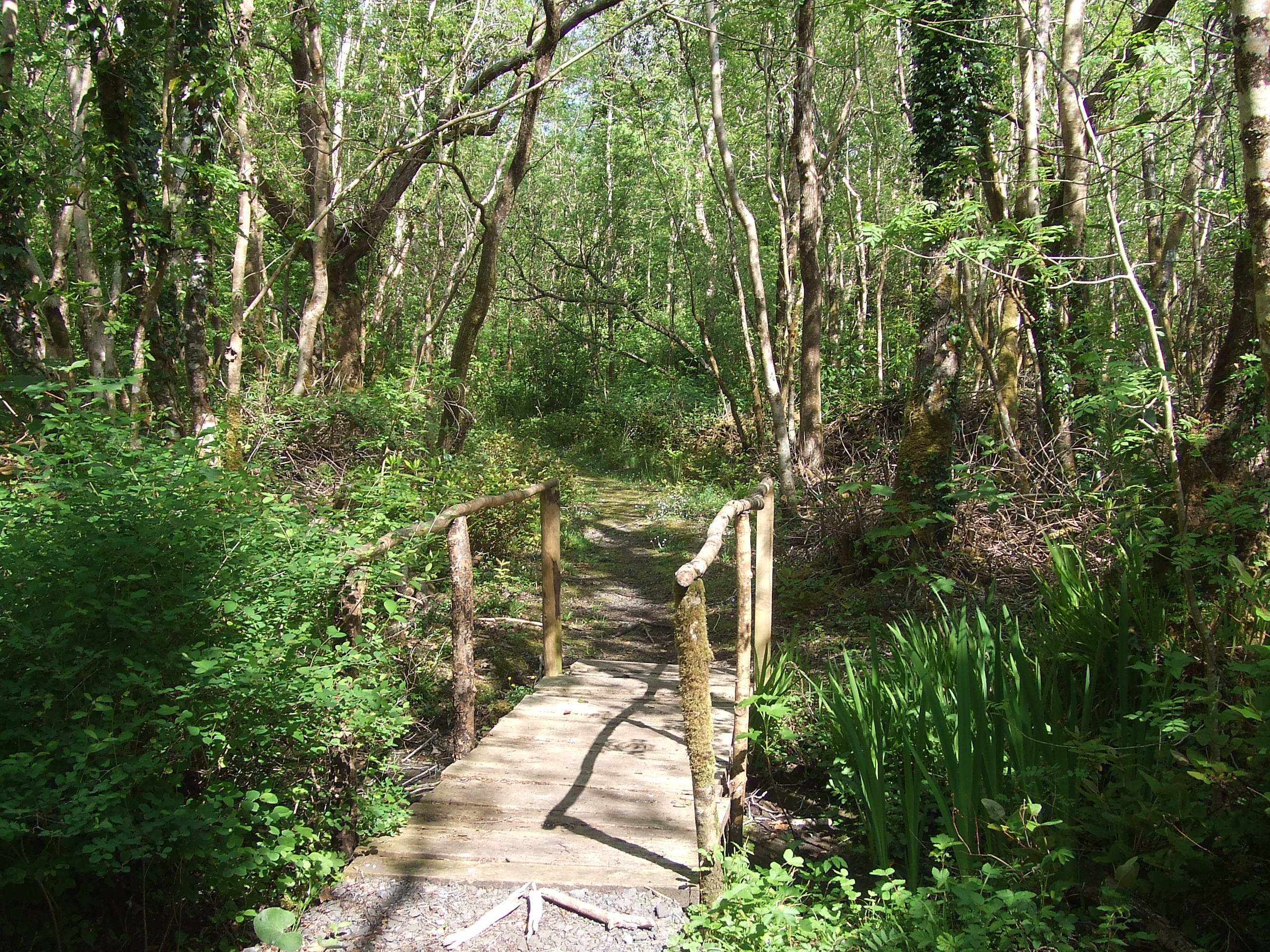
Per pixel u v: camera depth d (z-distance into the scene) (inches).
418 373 423.5
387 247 658.2
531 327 1034.7
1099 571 243.4
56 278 348.8
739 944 112.4
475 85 438.6
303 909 120.6
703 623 119.5
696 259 930.1
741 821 151.7
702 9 544.4
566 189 1026.1
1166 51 202.4
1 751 114.7
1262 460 202.5
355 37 583.2
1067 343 299.1
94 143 254.1
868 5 302.8
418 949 113.0
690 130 739.4
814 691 198.7
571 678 218.5
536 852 133.1
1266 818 123.9
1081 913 129.3
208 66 256.2
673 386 818.8
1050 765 138.3
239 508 137.6
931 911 113.3
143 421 216.1
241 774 129.7
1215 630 159.9
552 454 621.6
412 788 172.1
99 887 123.5
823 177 613.6
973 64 299.9
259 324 477.4
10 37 265.9
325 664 131.3
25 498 137.3
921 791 159.2
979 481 306.5
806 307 452.4
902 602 285.9
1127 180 400.2
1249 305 175.2
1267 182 120.6
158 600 117.3
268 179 447.8
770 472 491.5
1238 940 124.4
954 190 306.3
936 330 303.3
